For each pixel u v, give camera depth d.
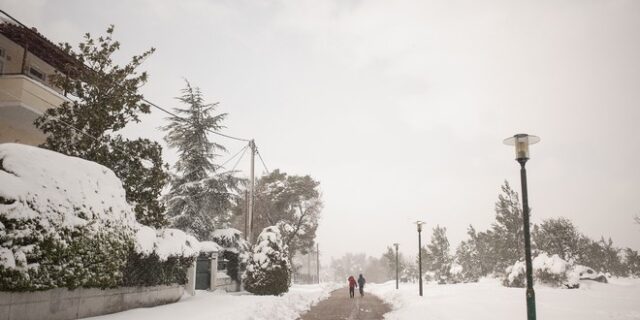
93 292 11.70
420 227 25.31
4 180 9.32
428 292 26.97
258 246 25.09
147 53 16.80
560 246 42.09
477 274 53.72
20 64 20.59
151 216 16.58
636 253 56.53
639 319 12.83
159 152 17.05
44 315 9.86
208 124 28.09
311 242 51.06
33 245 9.41
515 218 43.41
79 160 12.26
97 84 15.80
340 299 26.02
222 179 27.58
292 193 45.56
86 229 10.95
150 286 14.89
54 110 15.27
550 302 18.11
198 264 22.70
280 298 19.69
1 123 17.59
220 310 14.12
